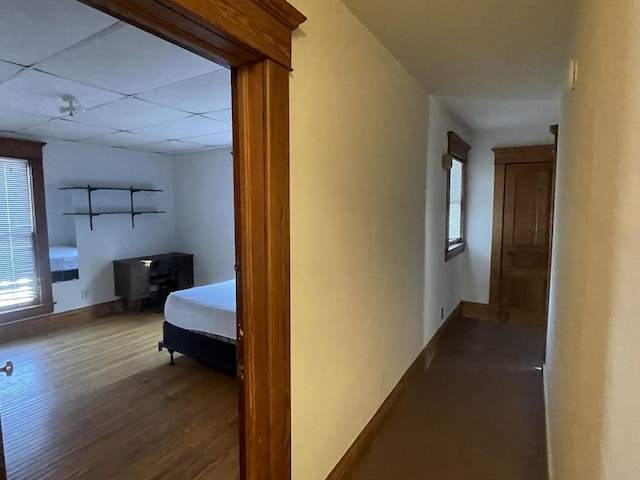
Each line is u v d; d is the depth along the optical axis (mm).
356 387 2186
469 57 2471
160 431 2490
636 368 585
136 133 4277
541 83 2984
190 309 3449
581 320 1122
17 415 2691
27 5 1584
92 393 3020
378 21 1995
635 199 624
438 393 2924
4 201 4266
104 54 2086
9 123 3703
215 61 1338
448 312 4473
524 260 4797
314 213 1684
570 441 1238
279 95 1391
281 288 1457
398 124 2623
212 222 5723
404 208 2822
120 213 5355
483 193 4988
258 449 1484
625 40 725
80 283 4930
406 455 2203
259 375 1458
